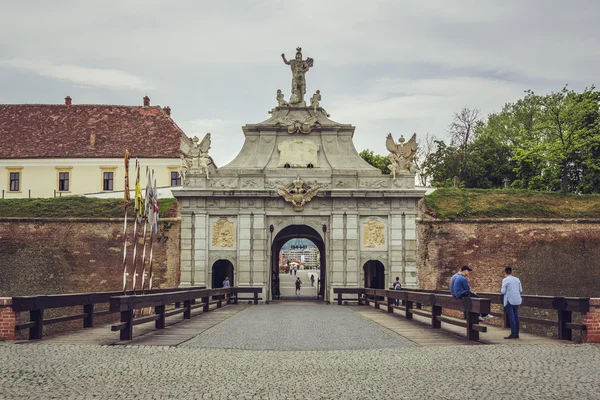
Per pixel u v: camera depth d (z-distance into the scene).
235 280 51.03
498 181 85.94
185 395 13.68
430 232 52.56
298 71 54.88
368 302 45.66
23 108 74.88
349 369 16.67
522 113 95.50
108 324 27.38
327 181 51.72
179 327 26.88
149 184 39.72
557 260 52.12
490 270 52.12
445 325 28.42
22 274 51.75
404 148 52.09
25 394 13.37
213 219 51.66
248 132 53.44
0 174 70.06
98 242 52.41
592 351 18.72
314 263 119.38
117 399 13.20
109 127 73.19
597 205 55.34
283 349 20.39
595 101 65.94
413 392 14.01
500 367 16.48
